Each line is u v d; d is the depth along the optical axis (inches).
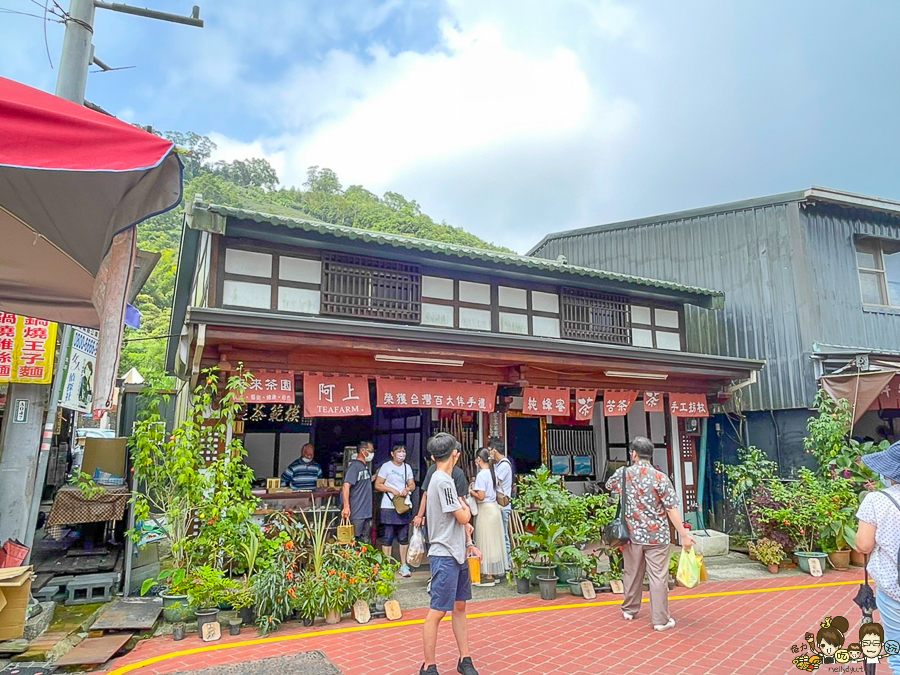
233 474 259.4
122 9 240.2
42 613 219.9
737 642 214.1
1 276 183.2
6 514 235.5
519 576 290.2
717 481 494.9
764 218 493.4
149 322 1244.5
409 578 322.3
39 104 115.4
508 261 377.4
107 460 315.3
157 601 251.6
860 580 320.2
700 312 532.1
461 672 179.0
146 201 131.0
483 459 310.3
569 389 386.0
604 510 295.9
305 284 334.0
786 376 460.1
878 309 496.1
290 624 235.3
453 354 318.0
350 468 320.5
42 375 246.5
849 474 384.8
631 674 184.1
